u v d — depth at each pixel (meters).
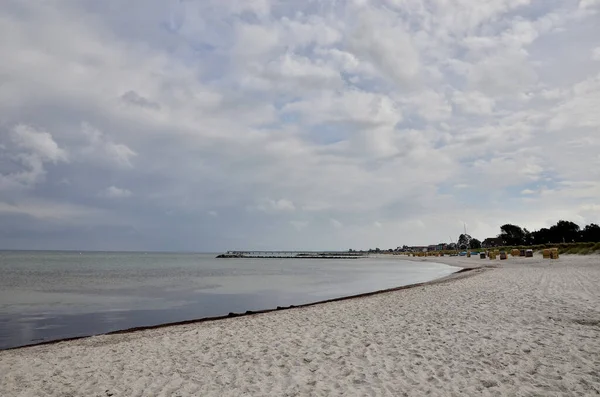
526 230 114.38
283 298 23.45
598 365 6.40
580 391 5.38
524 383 5.79
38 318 16.91
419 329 9.98
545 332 8.81
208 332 11.34
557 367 6.39
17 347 11.00
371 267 65.62
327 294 25.27
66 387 6.90
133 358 8.73
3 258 113.38
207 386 6.48
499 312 11.56
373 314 12.79
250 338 10.14
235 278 40.22
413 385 5.97
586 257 42.94
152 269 59.78
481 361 6.95
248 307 20.02
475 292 16.59
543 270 27.27
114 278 40.31
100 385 6.89
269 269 60.94
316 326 11.26
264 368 7.34
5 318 16.89
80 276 43.06
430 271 45.38
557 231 97.56
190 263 90.06
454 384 5.91
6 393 6.69
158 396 6.14
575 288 15.98
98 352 9.59
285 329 11.09
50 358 9.18
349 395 5.71
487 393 5.49
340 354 7.98
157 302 21.86
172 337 10.90
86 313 18.19
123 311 18.77
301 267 69.00
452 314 11.79
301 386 6.21
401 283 31.88
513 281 20.20
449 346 8.11
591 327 9.16
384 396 5.59
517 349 7.56
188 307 20.02
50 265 70.56
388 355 7.70
